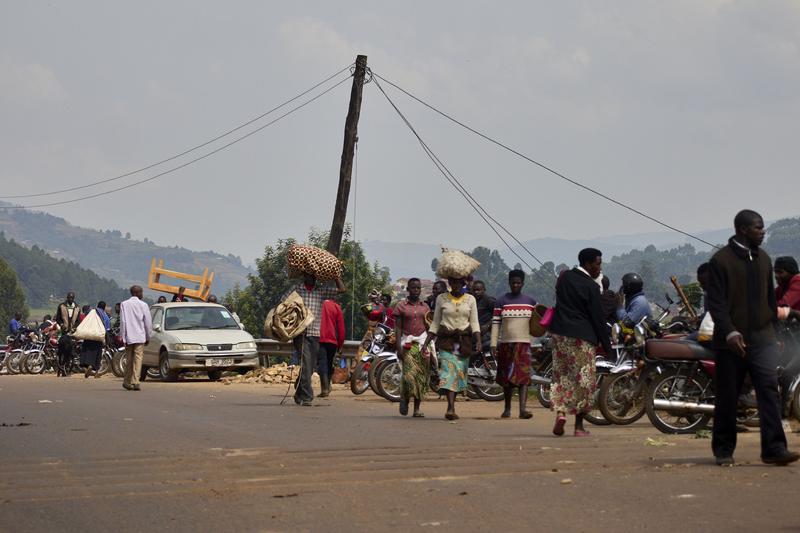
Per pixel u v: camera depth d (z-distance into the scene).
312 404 17.22
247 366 26.34
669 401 12.16
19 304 169.00
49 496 7.60
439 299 14.46
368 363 20.03
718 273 8.87
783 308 10.41
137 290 22.00
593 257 11.92
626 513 6.73
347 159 30.23
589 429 12.91
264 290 75.00
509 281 15.06
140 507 7.16
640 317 13.93
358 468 8.81
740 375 8.91
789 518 6.49
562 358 11.83
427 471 8.59
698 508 6.86
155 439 11.27
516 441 11.10
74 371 31.44
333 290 17.62
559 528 6.32
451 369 14.36
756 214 8.91
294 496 7.48
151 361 26.89
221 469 8.84
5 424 13.00
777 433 8.77
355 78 30.31
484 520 6.59
